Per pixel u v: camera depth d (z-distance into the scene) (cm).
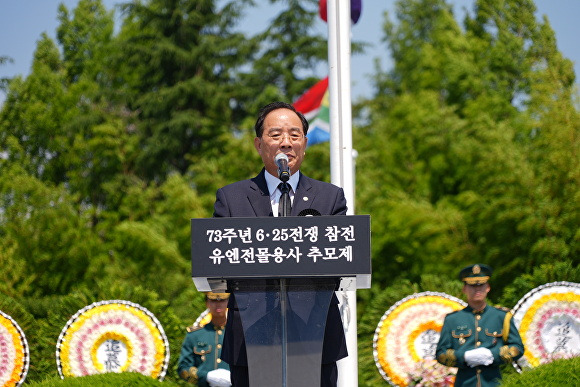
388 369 1681
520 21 4066
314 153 3897
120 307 1697
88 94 5347
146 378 1192
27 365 1681
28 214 4019
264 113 794
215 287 739
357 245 683
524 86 4000
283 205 746
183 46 5694
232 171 4009
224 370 1395
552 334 1616
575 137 2884
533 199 2909
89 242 3966
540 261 2822
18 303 1925
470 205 3219
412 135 3791
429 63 4272
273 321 705
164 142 5172
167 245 3638
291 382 694
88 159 5253
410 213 3256
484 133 3180
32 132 5162
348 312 1392
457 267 3180
